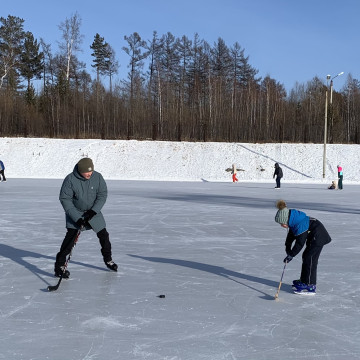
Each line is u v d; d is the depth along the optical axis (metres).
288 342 4.59
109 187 27.52
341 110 71.06
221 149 44.03
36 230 11.48
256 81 78.44
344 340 4.66
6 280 6.91
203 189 26.53
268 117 59.03
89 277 7.08
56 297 6.04
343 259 8.54
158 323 5.09
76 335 4.71
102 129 51.34
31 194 21.69
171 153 43.47
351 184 33.69
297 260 8.43
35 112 58.12
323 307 5.74
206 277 7.16
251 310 5.59
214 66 75.88
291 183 34.00
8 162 41.91
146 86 69.50
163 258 8.48
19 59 70.25
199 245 9.76
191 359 4.16
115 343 4.52
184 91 71.88
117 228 11.95
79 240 10.18
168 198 20.52
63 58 62.88
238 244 9.91
